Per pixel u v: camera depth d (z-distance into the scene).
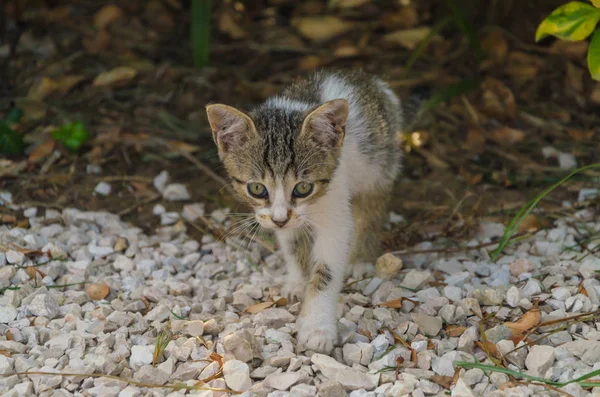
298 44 13.22
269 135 7.23
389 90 9.24
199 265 8.88
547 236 9.11
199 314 7.60
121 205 10.02
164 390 6.38
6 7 13.51
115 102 11.98
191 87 12.28
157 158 10.91
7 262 8.45
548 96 11.94
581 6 7.76
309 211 7.32
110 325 7.24
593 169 10.37
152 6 13.74
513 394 6.12
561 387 6.25
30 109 11.61
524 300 7.51
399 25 13.38
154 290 7.94
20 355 6.74
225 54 13.09
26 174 10.43
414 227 9.52
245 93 12.12
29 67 12.57
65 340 6.91
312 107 7.60
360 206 8.70
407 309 7.65
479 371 6.48
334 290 7.36
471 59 12.57
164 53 13.07
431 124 11.47
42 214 9.75
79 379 6.44
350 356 6.80
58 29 13.32
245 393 6.18
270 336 7.08
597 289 7.55
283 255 8.52
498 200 9.98
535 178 10.38
